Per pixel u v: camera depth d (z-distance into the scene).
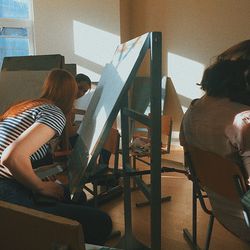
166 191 3.00
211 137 1.21
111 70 1.60
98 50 4.66
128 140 1.79
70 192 1.48
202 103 1.32
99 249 0.84
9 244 0.59
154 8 4.72
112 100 1.21
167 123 3.39
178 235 2.20
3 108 2.28
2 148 1.34
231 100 1.19
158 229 1.32
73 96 1.57
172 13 4.63
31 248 0.56
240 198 1.16
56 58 2.42
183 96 4.73
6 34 4.59
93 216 1.36
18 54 4.70
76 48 4.69
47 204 1.32
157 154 1.24
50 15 4.60
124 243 1.93
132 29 4.87
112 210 2.62
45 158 1.55
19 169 1.24
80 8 4.59
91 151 1.25
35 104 1.41
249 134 1.07
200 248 2.00
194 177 1.51
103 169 1.90
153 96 1.18
